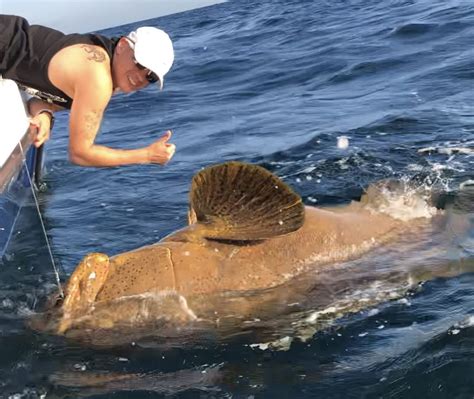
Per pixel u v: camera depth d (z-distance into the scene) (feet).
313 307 14.49
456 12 49.67
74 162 16.03
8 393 12.77
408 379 12.40
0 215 18.04
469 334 13.28
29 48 15.85
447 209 17.70
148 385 12.84
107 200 23.16
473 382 12.07
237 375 13.01
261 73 44.34
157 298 14.07
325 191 21.31
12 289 16.66
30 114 17.26
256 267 14.75
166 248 14.78
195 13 121.08
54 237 20.13
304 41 52.19
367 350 13.38
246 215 14.67
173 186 24.09
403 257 15.88
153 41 15.65
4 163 15.70
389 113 29.50
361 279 15.16
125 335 13.80
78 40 15.94
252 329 14.03
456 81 33.60
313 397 12.28
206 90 42.42
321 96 35.96
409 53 41.47
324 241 15.46
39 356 13.61
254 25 68.28
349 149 24.91
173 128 33.91
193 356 13.51
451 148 23.62
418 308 14.52
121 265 14.55
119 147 32.04
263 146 27.53
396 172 21.95
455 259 15.98
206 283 14.39
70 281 14.34
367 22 54.75
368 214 16.75
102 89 15.56
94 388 12.82
